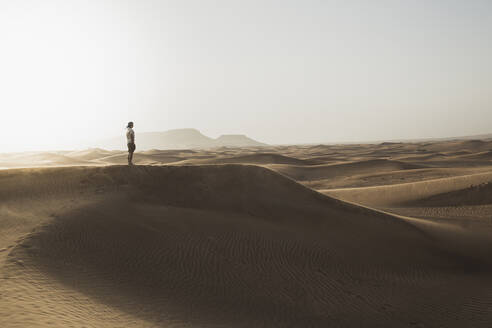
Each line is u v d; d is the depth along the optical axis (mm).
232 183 16344
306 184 47219
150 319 6625
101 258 9016
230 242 11633
